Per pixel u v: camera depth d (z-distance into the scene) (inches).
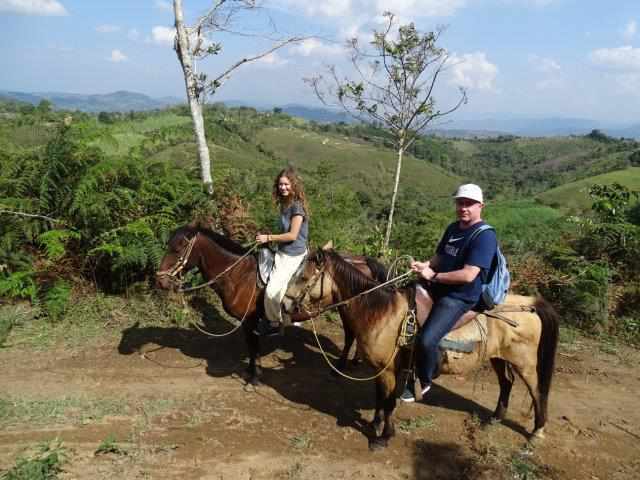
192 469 162.6
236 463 166.9
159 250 293.9
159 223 308.5
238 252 223.3
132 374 227.1
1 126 352.8
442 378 235.8
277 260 208.7
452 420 199.3
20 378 218.1
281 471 164.1
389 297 172.9
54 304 270.2
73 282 301.0
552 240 395.2
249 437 182.4
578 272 331.0
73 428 182.2
